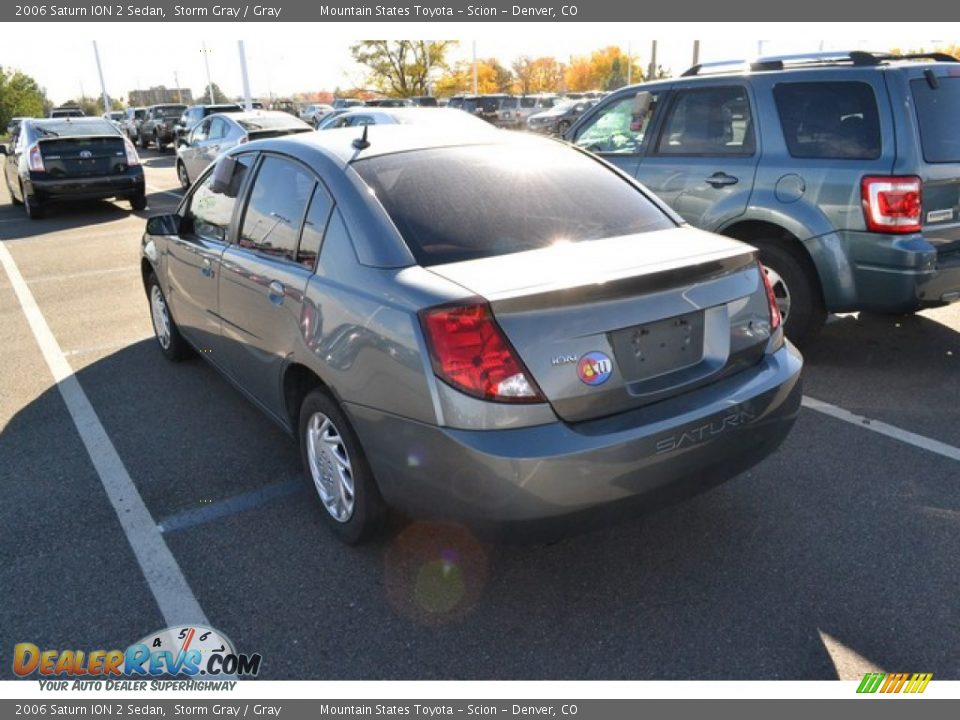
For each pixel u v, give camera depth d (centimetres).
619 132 617
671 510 343
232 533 334
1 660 265
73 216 1372
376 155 325
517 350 241
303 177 336
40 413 471
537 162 347
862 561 303
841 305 480
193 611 286
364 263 285
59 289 794
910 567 298
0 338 628
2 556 321
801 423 425
